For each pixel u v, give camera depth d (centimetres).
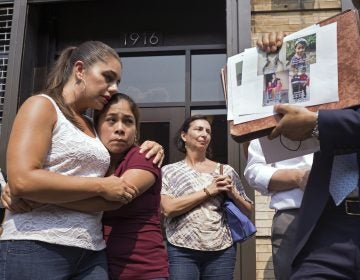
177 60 385
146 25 389
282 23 333
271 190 182
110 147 162
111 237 161
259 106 129
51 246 136
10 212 142
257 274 294
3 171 333
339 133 112
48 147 139
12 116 347
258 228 298
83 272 146
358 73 114
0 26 374
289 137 122
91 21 395
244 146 211
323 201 123
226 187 242
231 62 142
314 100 121
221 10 382
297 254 125
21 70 358
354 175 118
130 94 384
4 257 135
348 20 119
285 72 128
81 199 137
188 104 372
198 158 270
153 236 164
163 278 161
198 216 237
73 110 155
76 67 155
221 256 236
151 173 160
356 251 117
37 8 381
